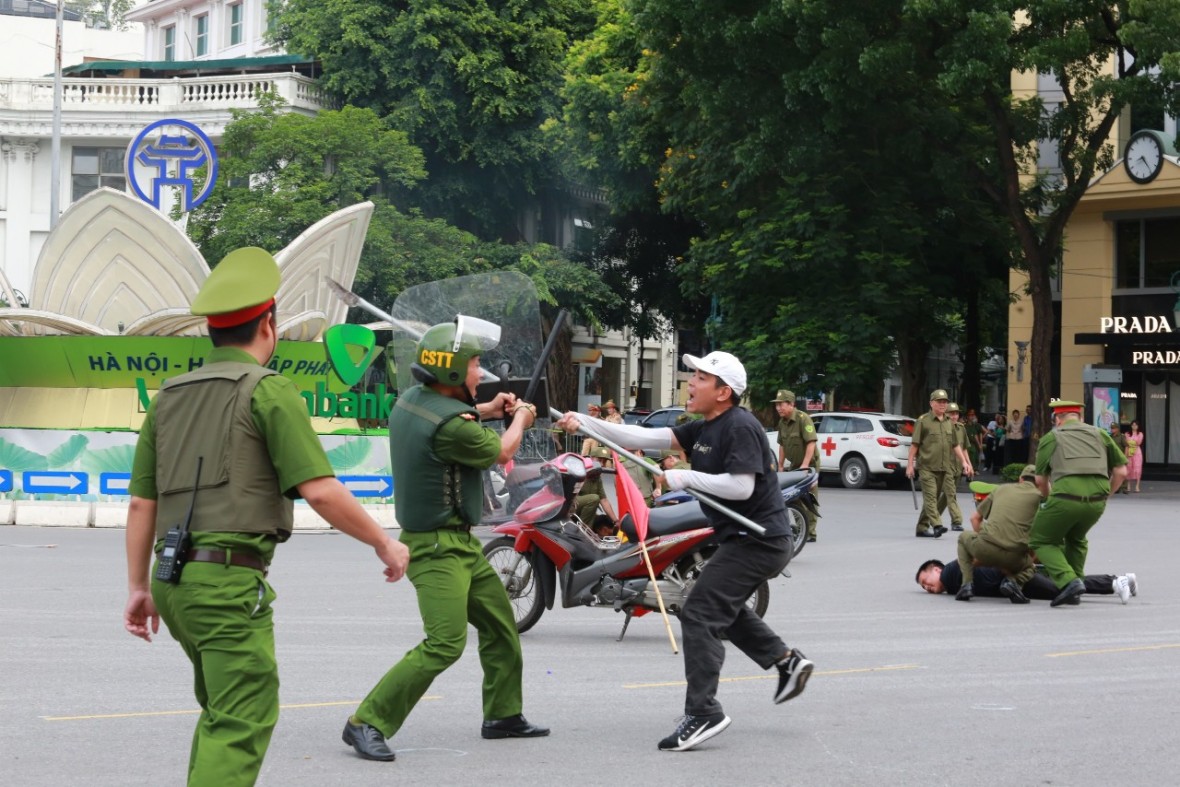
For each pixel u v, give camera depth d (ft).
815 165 133.39
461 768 24.89
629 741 27.35
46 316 81.82
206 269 86.74
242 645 17.88
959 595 51.75
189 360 82.28
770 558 27.17
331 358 83.35
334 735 27.45
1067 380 161.07
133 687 32.07
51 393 83.61
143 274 86.94
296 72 178.29
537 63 172.14
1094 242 158.81
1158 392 160.97
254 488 18.20
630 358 239.30
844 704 31.40
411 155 155.94
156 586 18.21
